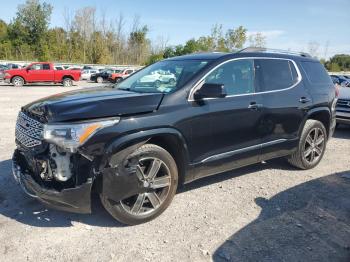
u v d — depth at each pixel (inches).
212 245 137.7
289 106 202.5
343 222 157.8
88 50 2502.5
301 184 202.5
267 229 150.2
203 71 168.7
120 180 140.9
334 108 240.5
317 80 228.5
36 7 2266.2
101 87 195.8
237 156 181.3
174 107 154.5
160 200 156.2
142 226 151.3
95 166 135.9
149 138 148.3
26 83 1021.8
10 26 2325.3
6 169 213.5
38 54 2293.3
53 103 144.9
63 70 1054.4
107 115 137.7
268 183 203.0
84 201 136.9
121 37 2630.4
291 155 221.8
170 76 174.9
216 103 168.2
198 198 179.8
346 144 308.3
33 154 142.2
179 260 128.1
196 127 160.9
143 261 127.2
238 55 185.8
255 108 184.1
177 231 147.5
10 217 156.4
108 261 127.0
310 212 167.0
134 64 2581.2
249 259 128.9
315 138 228.2
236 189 192.7
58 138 133.0
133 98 148.1
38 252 131.3
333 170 230.2
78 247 135.1
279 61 207.2
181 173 164.4
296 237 144.1
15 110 465.7
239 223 155.0
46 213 160.7
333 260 129.2
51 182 141.0
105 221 154.9
